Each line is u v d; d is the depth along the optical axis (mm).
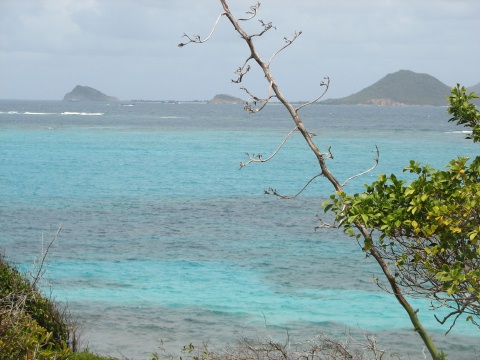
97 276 30141
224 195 61281
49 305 16109
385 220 8227
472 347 21078
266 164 90812
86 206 53125
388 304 25953
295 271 31672
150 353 19906
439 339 21859
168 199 58125
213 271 31672
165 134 155000
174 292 27594
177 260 34031
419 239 8328
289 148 117812
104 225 44281
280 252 36125
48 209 51219
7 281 14359
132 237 40250
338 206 8562
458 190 8305
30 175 74312
